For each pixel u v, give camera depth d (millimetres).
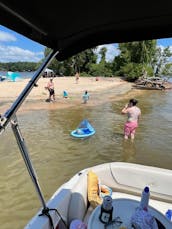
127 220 2422
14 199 4738
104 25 1826
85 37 2004
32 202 4641
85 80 40031
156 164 6672
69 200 3084
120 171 3898
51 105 15781
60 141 8344
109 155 7191
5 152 7078
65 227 2791
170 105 18391
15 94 19000
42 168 6113
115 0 1432
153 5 1516
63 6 1467
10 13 1395
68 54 2174
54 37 1917
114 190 3963
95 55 58781
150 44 46906
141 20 1754
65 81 36000
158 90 30734
